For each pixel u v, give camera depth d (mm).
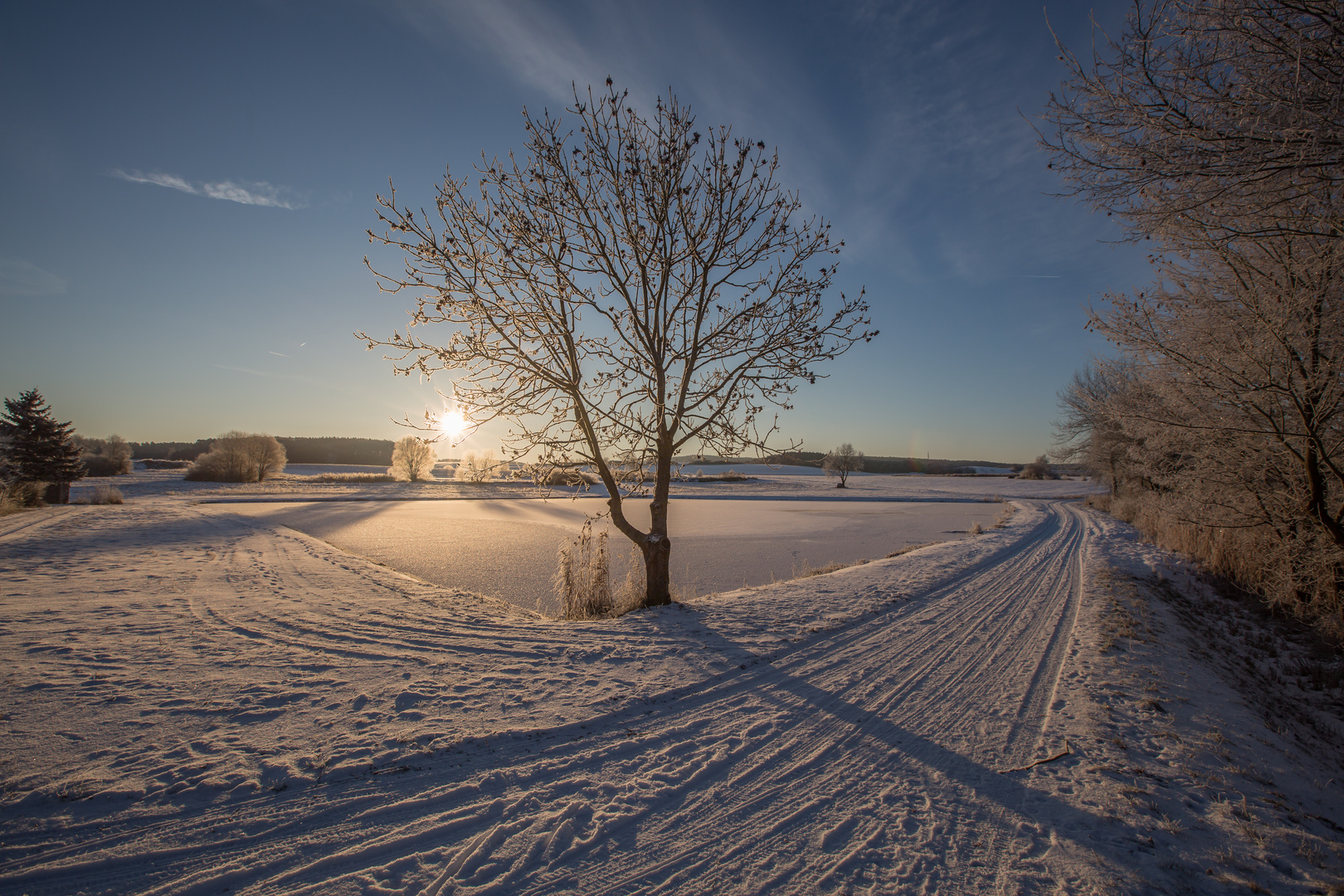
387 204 7695
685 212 8820
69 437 46344
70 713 4691
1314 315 7309
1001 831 3432
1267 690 6535
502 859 3051
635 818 3482
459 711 4934
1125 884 2947
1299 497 8992
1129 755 4461
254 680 5594
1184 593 11500
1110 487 36094
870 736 4703
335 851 3074
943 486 66812
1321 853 3309
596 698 5289
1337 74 3625
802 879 2955
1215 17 3766
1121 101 4277
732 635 7496
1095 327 9180
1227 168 4051
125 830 3197
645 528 24719
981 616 8891
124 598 9234
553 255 8484
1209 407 8961
